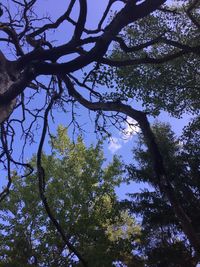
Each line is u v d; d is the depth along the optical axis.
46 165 23.14
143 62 8.74
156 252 25.19
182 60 16.88
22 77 6.99
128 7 7.96
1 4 8.49
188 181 25.52
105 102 8.79
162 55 16.72
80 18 8.07
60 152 23.62
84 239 21.34
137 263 25.84
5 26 8.84
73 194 22.17
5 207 22.33
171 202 7.00
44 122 9.30
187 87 17.53
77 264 20.69
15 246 21.80
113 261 21.69
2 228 22.14
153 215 25.50
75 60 7.59
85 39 8.16
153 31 16.61
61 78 9.45
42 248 21.44
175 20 16.53
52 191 22.38
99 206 22.36
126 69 15.09
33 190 22.59
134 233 27.12
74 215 21.81
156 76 16.77
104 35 7.80
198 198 25.48
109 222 22.55
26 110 9.98
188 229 6.69
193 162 25.88
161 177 7.29
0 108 6.57
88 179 22.73
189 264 24.50
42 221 22.00
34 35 9.57
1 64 6.94
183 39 16.91
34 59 7.51
